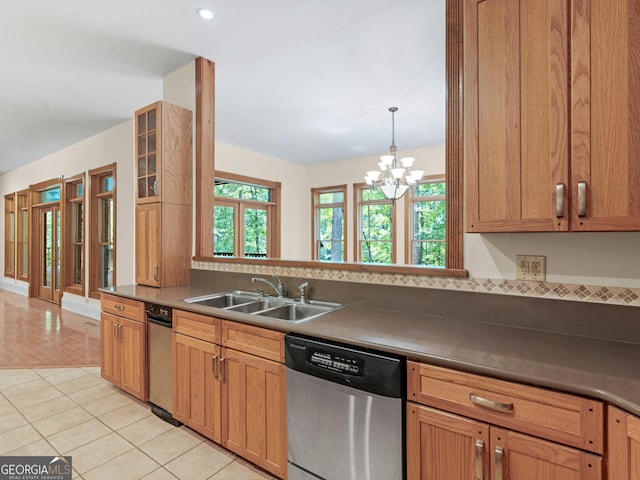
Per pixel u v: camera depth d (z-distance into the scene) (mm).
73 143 5414
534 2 1295
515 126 1342
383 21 2471
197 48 2812
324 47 2809
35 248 6660
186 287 2801
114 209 4625
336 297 2145
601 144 1170
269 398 1708
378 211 6547
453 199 1739
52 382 2924
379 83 3455
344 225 6859
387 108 4117
